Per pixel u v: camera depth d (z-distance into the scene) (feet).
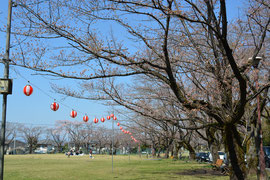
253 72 33.06
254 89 33.27
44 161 108.99
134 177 49.90
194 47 30.71
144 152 269.64
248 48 36.81
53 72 26.22
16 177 51.21
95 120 59.11
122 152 275.18
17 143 298.97
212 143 68.18
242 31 33.04
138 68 32.17
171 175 53.21
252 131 40.06
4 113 23.88
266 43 36.88
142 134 139.95
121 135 204.64
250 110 39.96
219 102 30.68
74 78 26.55
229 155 31.53
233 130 32.35
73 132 263.49
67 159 128.67
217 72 29.58
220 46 29.86
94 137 264.93
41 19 24.13
